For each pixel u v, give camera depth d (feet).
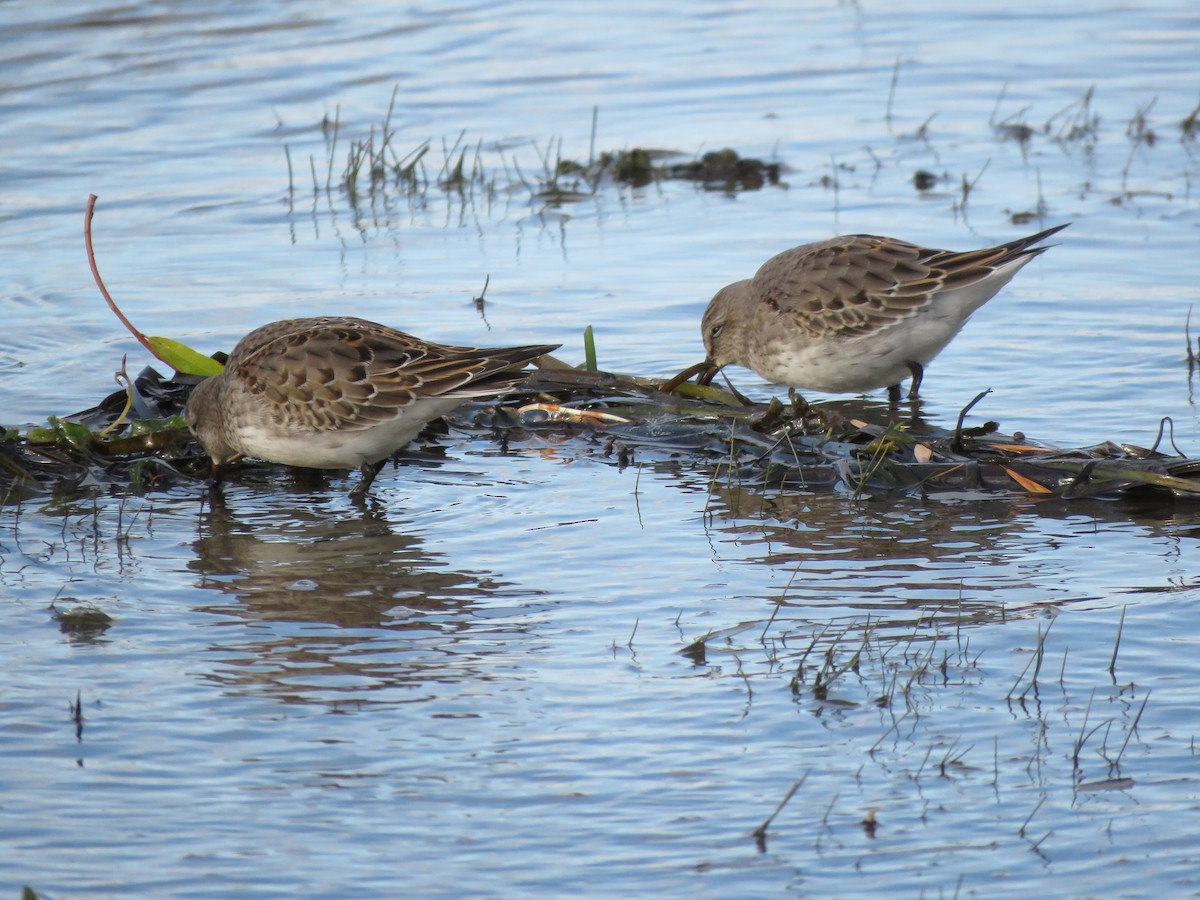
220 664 32.48
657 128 80.79
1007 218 65.77
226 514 42.27
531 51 93.97
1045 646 32.24
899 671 31.27
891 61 91.40
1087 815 26.08
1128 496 42.01
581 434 48.73
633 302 58.80
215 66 89.04
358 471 46.14
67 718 29.99
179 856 25.45
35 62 87.51
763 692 30.58
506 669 31.99
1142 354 51.98
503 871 24.94
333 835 26.03
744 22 100.37
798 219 67.51
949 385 50.80
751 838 25.66
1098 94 84.02
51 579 37.17
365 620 34.65
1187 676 30.73
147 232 67.21
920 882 24.44
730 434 46.75
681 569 37.29
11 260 63.41
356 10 99.45
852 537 39.34
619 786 27.30
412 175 73.15
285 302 58.54
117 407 48.88
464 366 42.04
